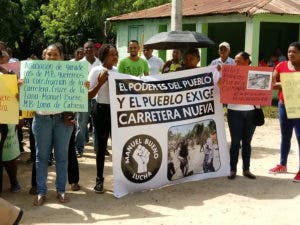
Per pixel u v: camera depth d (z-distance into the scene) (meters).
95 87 4.38
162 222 3.85
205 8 14.17
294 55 4.94
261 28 15.88
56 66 4.09
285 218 3.98
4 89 4.07
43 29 21.94
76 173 4.69
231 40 17.09
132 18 16.33
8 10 14.62
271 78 4.85
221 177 5.20
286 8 12.13
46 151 4.23
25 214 4.00
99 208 4.19
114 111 4.46
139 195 4.57
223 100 4.92
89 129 7.52
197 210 4.16
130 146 4.57
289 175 5.36
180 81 4.86
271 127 8.79
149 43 6.36
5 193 4.61
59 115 4.18
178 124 4.85
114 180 4.52
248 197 4.53
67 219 3.90
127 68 5.71
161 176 4.80
